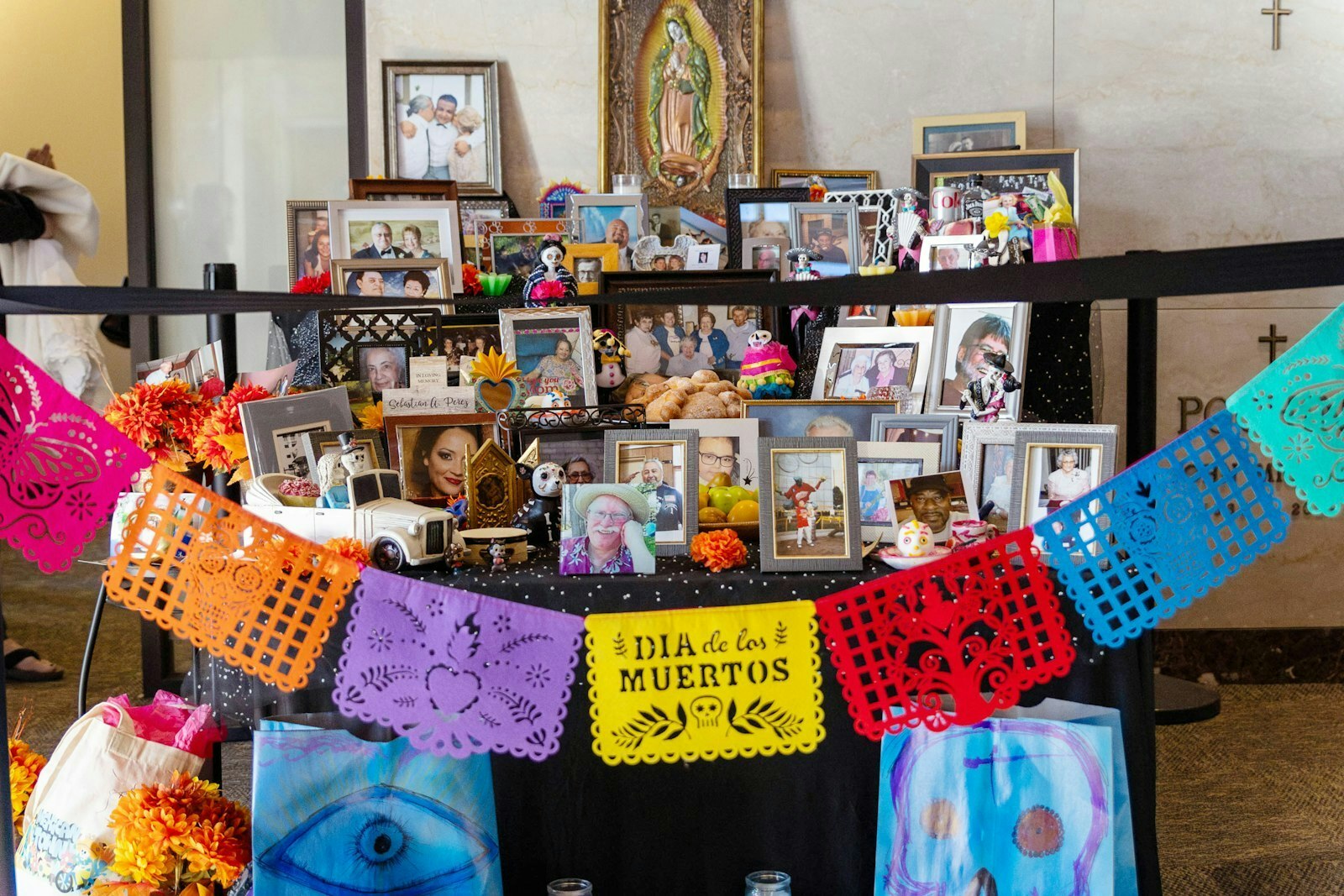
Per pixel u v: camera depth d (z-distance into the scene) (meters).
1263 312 3.90
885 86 3.79
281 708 1.82
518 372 2.35
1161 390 3.92
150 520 1.63
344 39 3.84
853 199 3.03
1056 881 1.80
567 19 3.72
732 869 1.92
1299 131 3.84
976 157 3.48
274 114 3.89
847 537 1.88
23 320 3.88
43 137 6.61
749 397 2.39
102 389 3.93
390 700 1.47
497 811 1.90
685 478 2.03
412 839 1.79
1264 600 3.95
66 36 6.59
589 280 2.82
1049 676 1.48
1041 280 1.03
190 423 2.12
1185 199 3.84
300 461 2.06
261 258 3.93
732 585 1.82
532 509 2.07
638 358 2.56
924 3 3.77
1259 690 3.90
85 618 4.83
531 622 1.49
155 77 3.90
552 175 3.75
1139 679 1.87
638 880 1.92
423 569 1.88
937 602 1.49
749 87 3.67
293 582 1.44
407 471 2.14
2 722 1.40
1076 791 1.80
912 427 2.13
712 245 2.95
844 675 1.49
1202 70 3.81
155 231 3.94
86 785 1.85
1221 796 3.00
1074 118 3.81
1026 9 3.78
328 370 2.41
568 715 1.89
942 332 2.40
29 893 1.86
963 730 1.82
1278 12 3.79
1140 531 1.45
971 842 1.81
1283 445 1.41
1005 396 2.22
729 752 1.51
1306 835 2.76
